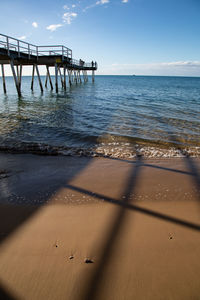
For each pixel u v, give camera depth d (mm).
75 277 1371
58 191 2715
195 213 2184
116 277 1369
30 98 15961
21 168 3607
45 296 1239
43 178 3168
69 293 1258
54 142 5410
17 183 2977
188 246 1666
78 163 3914
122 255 1569
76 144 5297
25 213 2189
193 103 14688
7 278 1367
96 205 2354
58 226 1950
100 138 5840
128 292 1264
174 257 1547
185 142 5582
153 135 6211
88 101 14438
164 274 1393
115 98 16875
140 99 16750
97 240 1743
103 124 7559
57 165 3783
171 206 2324
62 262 1499
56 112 9891
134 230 1885
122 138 5859
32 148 4812
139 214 2162
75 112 9969
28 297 1233
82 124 7492
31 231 1873
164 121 8242
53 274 1396
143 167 3693
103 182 3008
